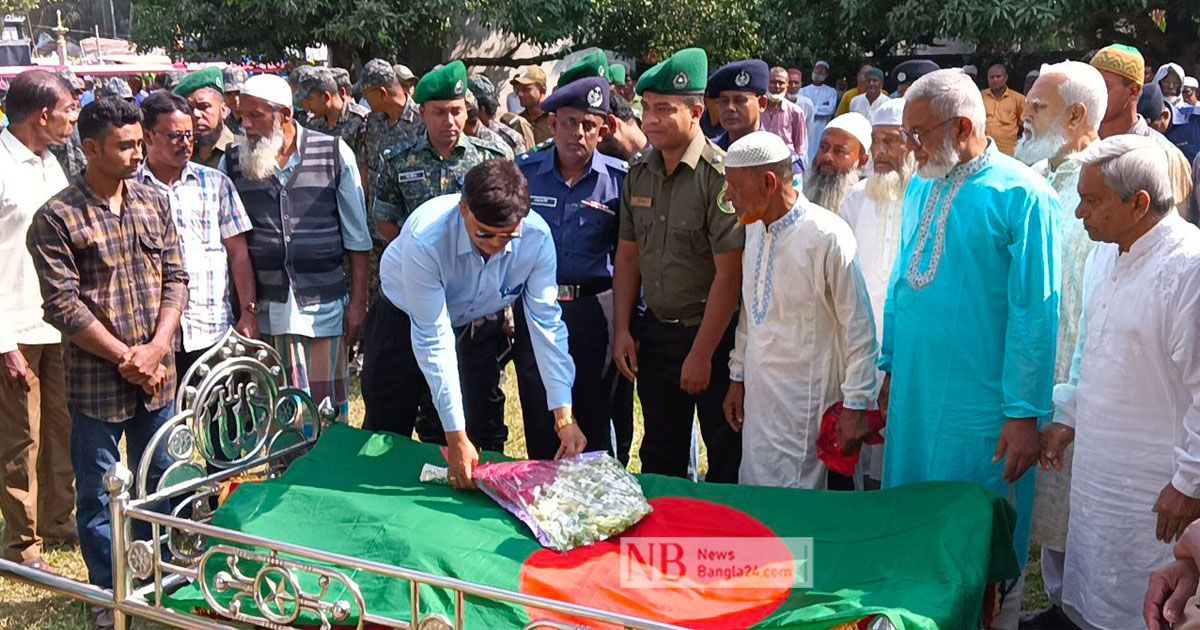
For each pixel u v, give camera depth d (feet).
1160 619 8.11
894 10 47.19
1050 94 13.19
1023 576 12.20
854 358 12.18
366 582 10.32
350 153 16.70
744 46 52.37
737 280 13.32
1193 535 8.08
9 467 14.60
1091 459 10.84
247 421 14.55
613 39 51.83
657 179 13.85
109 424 12.91
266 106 15.70
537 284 12.90
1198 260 9.70
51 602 14.01
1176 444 10.22
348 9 46.65
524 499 11.50
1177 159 13.58
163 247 13.29
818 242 12.06
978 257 11.00
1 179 14.33
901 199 14.19
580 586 10.28
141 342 12.98
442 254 12.12
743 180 12.05
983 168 11.02
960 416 11.34
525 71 28.68
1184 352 9.75
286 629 10.02
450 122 16.12
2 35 79.56
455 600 9.13
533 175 14.94
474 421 14.85
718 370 14.14
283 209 15.94
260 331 16.19
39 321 14.73
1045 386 10.75
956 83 10.77
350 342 17.30
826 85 51.34
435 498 11.96
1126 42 47.44
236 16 46.98
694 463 16.83
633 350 14.57
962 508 10.36
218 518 11.62
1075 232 12.71
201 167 15.20
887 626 8.32
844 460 12.37
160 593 10.73
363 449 13.05
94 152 12.37
